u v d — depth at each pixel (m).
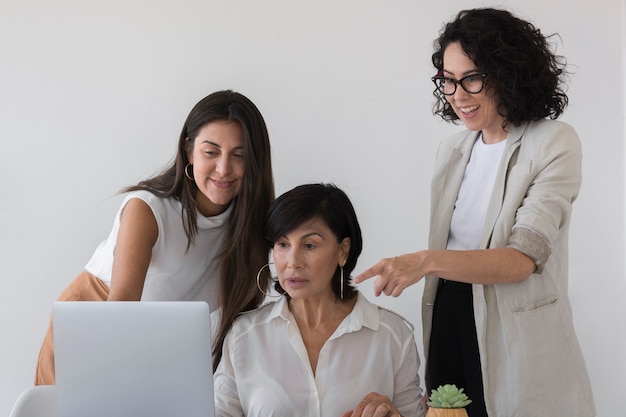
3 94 3.37
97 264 2.35
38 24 3.35
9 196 3.37
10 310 3.37
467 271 1.85
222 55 3.29
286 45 3.27
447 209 2.17
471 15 2.01
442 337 2.13
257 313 1.95
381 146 3.24
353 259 1.91
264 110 3.28
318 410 1.84
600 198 3.15
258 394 1.86
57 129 3.36
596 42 3.14
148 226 2.14
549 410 2.00
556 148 1.99
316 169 3.27
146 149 3.33
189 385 1.61
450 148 2.18
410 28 3.21
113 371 1.62
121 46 3.33
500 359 2.01
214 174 2.11
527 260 1.91
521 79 1.98
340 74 3.25
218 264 2.28
